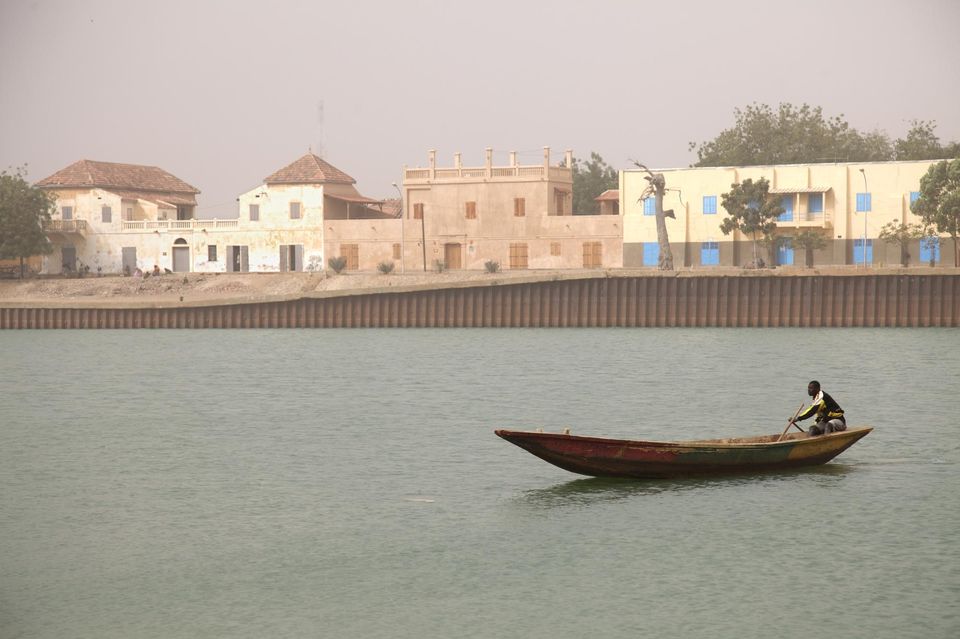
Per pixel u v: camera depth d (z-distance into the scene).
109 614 41.03
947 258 181.12
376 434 76.25
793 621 39.34
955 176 172.88
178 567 45.91
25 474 63.81
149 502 56.50
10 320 182.62
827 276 157.12
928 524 50.03
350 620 40.16
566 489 57.41
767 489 56.38
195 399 97.50
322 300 173.00
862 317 156.88
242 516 53.44
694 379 105.06
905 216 185.38
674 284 161.75
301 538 49.59
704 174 193.38
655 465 56.97
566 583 43.25
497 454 67.75
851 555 45.84
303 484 59.97
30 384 110.75
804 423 79.81
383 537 49.47
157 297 197.88
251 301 174.88
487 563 45.72
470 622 39.72
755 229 185.75
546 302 165.50
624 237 197.12
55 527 51.97
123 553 47.84
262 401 95.31
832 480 58.31
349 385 105.44
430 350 137.62
